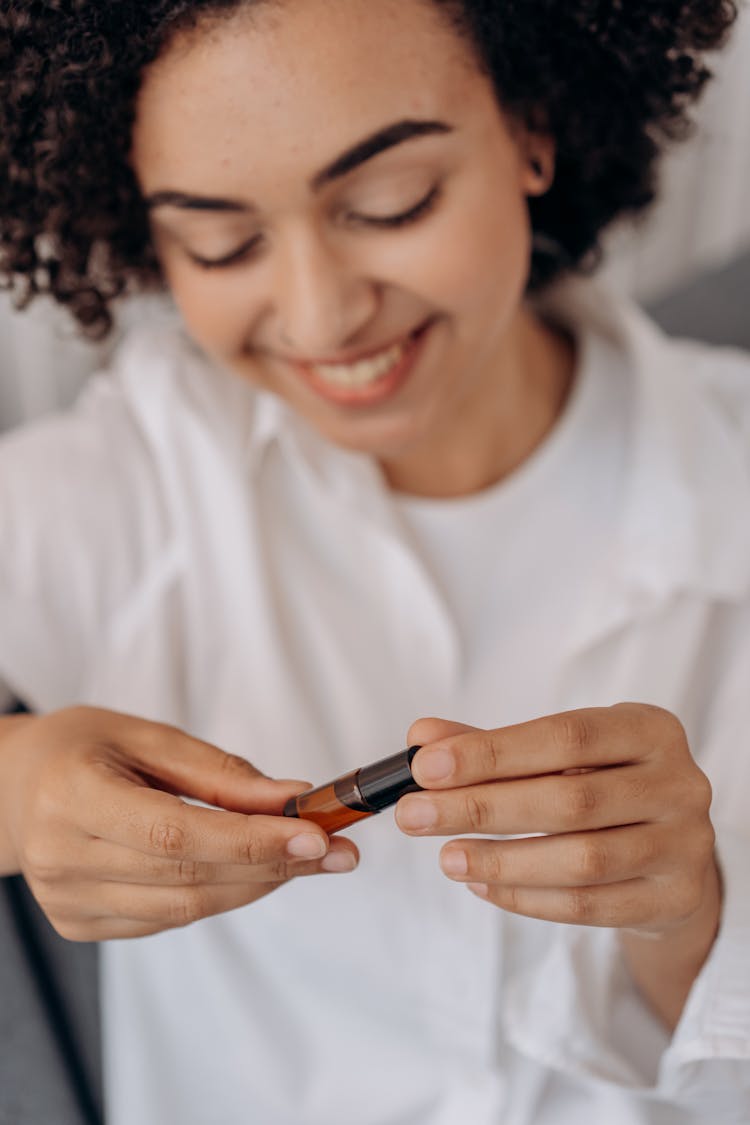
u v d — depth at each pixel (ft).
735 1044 1.99
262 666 2.63
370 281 1.98
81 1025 2.72
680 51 2.34
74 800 1.69
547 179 2.35
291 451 2.68
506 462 2.77
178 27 1.71
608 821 1.57
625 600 2.58
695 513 2.62
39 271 2.58
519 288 2.18
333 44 1.71
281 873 1.69
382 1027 2.55
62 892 1.77
